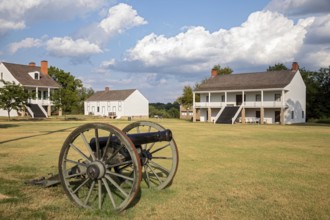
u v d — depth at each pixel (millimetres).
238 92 50375
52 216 5289
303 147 15547
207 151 13867
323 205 6090
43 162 10516
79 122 39406
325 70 58844
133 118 62344
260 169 9680
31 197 6367
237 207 5934
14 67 52312
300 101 49781
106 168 5598
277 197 6625
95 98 75062
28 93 42812
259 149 14680
